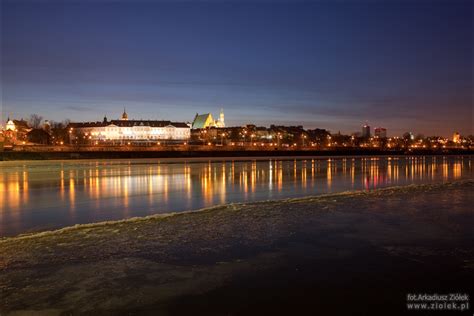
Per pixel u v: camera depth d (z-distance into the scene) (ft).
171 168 254.47
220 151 488.02
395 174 206.80
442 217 70.18
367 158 478.59
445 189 114.42
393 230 59.82
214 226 63.16
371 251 48.75
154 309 33.30
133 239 55.01
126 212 82.64
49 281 39.24
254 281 39.04
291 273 41.14
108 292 36.65
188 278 39.99
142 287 37.76
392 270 41.81
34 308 33.45
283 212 75.56
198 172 216.54
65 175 192.85
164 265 43.96
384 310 32.91
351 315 32.12
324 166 289.53
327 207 81.30
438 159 452.35
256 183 151.23
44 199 103.55
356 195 100.58
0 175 193.16
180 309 33.27
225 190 125.59
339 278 39.63
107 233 58.54
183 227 62.39
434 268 42.29
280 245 51.80
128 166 276.82
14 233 62.75
